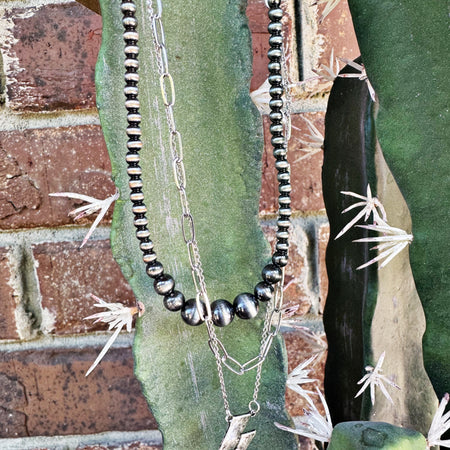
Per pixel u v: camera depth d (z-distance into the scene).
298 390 0.40
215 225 0.38
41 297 0.50
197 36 0.36
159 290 0.36
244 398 0.39
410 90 0.36
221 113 0.37
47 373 0.51
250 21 0.47
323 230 0.50
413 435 0.36
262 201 0.49
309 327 0.51
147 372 0.37
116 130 0.36
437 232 0.36
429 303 0.37
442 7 0.35
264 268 0.38
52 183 0.49
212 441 0.39
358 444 0.35
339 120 0.40
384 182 0.38
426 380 0.41
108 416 0.51
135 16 0.35
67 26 0.48
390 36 0.36
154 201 0.37
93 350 0.51
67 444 0.52
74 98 0.48
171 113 0.36
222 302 0.37
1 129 0.48
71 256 0.50
